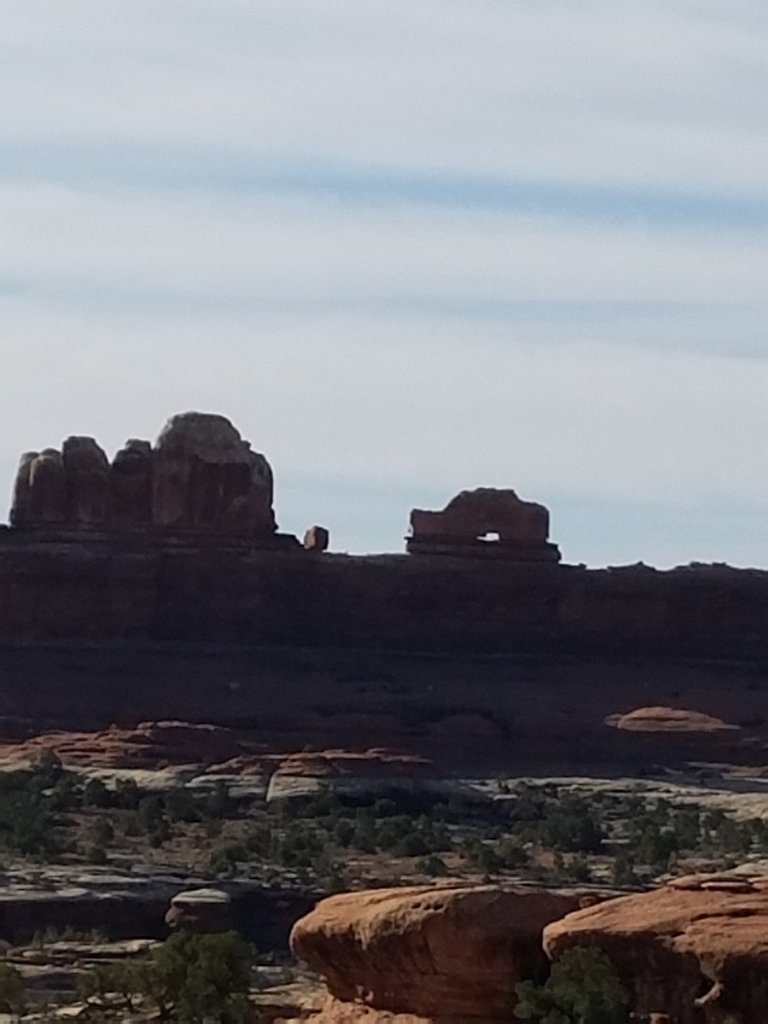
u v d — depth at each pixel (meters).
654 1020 67.62
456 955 71.25
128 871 154.62
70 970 121.88
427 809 194.12
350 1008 75.12
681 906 69.81
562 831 174.12
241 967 100.50
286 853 163.00
